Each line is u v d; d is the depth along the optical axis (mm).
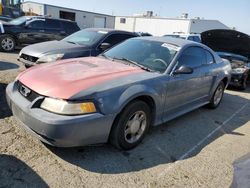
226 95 7465
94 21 37219
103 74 3471
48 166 2986
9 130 3678
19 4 20516
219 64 5566
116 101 3111
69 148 3389
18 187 2605
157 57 4215
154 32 38438
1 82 5988
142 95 3441
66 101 2854
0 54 10258
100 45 6793
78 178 2852
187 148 3809
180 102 4355
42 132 2838
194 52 4750
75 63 3928
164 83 3807
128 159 3328
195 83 4625
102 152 3404
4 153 3127
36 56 6184
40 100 2953
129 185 2838
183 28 35750
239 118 5434
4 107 4473
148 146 3730
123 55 4418
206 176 3145
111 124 3129
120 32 7406
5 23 11297
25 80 3312
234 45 8508
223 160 3547
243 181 2146
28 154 3160
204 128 4652
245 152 3838
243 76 7980
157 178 3012
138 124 3574
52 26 12062
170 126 4570
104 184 2807
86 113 2900
